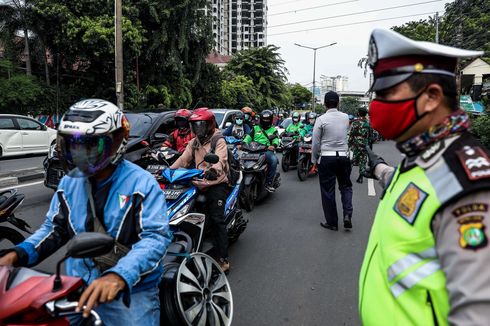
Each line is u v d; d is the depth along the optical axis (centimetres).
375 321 124
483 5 1980
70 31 1648
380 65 122
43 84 1852
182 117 562
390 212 122
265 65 3928
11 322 145
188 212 364
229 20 12762
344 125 531
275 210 668
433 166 112
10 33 1762
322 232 545
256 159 671
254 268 421
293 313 328
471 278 96
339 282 388
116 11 1366
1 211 354
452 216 102
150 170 443
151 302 185
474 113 1530
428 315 111
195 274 256
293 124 1097
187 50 2108
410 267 113
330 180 541
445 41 2205
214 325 259
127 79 1923
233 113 1067
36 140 1359
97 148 165
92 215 177
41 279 158
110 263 176
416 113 117
